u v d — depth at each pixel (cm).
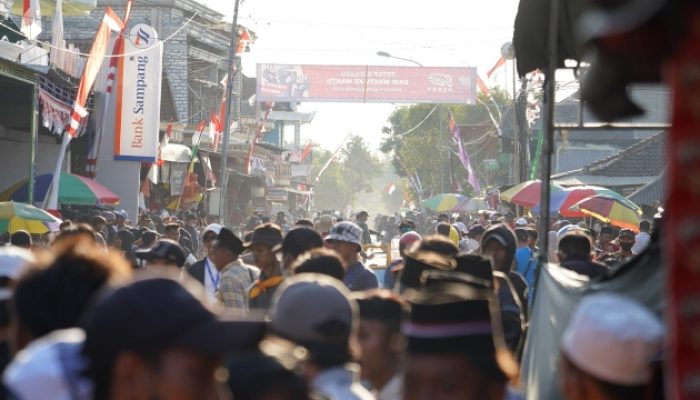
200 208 5156
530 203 2486
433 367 399
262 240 1041
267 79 5747
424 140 9094
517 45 852
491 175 7800
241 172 5941
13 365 380
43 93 2745
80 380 353
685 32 268
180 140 4878
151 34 3581
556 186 2478
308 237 1014
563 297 704
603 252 2047
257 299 1034
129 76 3575
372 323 575
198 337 300
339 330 521
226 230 1113
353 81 5728
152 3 5716
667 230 284
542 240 845
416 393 407
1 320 462
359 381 578
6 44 2606
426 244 806
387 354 577
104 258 424
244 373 387
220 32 6181
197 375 303
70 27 5569
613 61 296
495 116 8356
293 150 10438
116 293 307
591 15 292
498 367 404
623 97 309
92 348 304
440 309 397
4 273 475
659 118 874
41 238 2241
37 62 2858
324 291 524
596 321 378
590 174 4012
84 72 2738
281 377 390
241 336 304
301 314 517
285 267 1020
